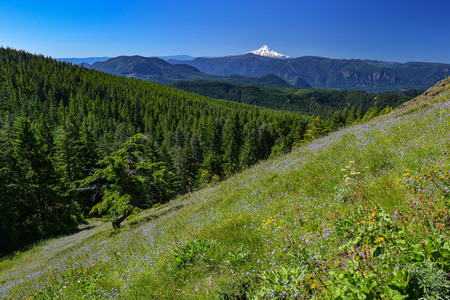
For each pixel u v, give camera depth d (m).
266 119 141.38
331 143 12.35
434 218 2.83
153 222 16.09
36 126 71.69
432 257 2.23
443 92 20.02
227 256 4.73
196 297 3.81
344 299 2.19
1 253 25.69
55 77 175.12
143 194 24.98
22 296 9.28
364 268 2.52
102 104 145.75
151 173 23.86
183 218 12.35
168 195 51.66
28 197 34.12
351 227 3.49
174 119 142.38
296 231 4.45
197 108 176.12
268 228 5.27
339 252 3.39
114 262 9.16
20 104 127.00
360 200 4.25
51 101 139.38
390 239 2.76
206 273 4.71
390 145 7.55
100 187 25.58
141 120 143.88
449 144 5.43
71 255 17.12
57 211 35.97
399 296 1.98
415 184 3.92
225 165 78.94
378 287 2.17
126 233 17.11
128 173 22.56
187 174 71.31
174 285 4.75
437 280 1.94
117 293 5.63
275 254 3.97
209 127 112.44
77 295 6.49
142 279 5.81
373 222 3.08
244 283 3.59
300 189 7.54
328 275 2.81
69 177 49.69
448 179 3.50
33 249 26.23
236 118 94.88
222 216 8.56
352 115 98.06
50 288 7.89
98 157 67.31
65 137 50.78
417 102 22.02
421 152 5.66
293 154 15.69
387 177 4.89
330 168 8.14
